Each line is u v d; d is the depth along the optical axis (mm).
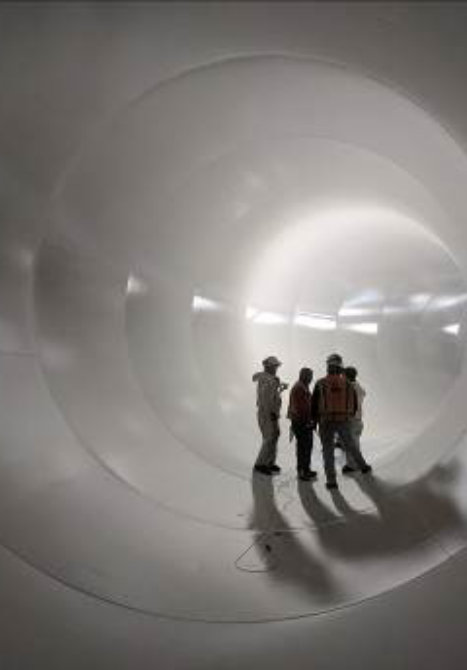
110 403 6520
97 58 4555
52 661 4062
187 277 9094
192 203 7848
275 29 4277
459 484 5949
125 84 4855
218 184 7914
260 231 10844
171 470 7074
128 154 5805
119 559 5059
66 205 5594
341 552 5625
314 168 8219
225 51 4539
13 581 4477
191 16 4223
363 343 17688
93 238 6133
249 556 5570
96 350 6453
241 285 11836
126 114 5215
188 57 4617
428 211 8672
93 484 5676
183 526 5922
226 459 8672
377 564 5156
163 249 7773
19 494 4977
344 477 8984
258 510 6953
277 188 9055
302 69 4734
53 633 4227
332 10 4047
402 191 8555
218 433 9547
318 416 8859
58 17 4215
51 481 5316
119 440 6387
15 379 5316
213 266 9938
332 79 4812
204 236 9016
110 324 6812
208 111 5652
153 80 4867
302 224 12039
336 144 6637
